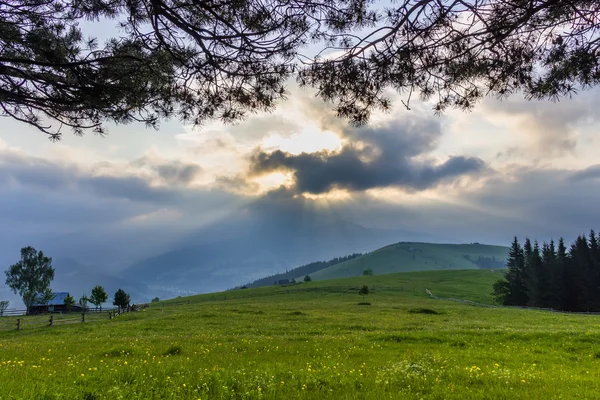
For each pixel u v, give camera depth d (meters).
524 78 6.57
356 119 7.21
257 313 52.31
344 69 6.88
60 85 7.36
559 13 6.12
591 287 82.75
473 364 15.42
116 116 8.39
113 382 10.87
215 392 9.94
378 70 6.81
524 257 114.25
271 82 7.53
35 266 101.38
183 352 18.02
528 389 11.01
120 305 79.69
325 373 12.49
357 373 12.61
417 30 6.30
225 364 14.34
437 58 6.56
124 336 29.45
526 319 44.25
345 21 6.72
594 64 6.10
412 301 86.94
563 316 50.03
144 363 14.51
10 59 6.74
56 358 16.41
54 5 7.65
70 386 10.18
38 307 100.25
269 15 6.95
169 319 46.25
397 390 10.59
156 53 7.80
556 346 20.95
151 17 7.28
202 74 7.85
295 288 133.12
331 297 99.88
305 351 18.30
